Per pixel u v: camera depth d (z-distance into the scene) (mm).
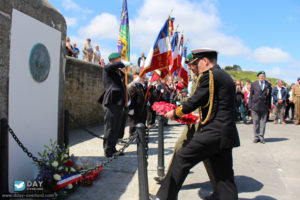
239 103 11703
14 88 3205
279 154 6059
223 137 2619
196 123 3305
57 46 4113
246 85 12305
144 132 2867
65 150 3812
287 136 8336
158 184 3984
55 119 4137
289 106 13102
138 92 6754
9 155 3145
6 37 3049
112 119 5121
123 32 5734
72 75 8141
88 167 3904
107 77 5219
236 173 4711
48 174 3271
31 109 3535
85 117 9086
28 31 3412
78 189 3727
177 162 2756
